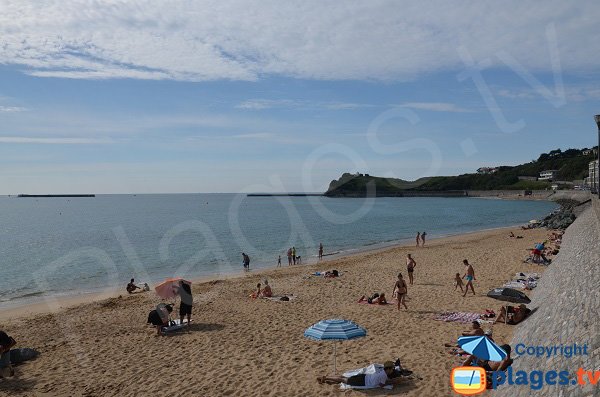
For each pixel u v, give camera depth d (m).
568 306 8.92
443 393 8.88
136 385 10.22
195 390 9.75
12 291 27.28
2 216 114.12
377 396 8.95
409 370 10.09
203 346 12.78
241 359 11.51
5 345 11.12
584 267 11.04
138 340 13.73
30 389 10.22
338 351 11.71
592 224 21.27
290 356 11.54
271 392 9.43
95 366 11.58
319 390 9.39
